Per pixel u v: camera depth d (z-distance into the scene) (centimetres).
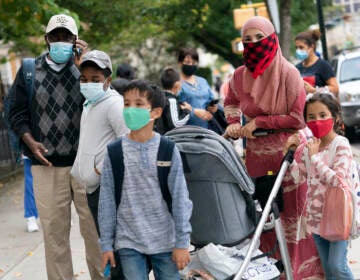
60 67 809
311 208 705
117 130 747
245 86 759
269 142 760
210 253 653
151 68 4319
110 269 663
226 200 661
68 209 829
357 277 873
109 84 759
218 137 665
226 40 3766
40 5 1794
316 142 706
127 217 617
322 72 1162
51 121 809
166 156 615
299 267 759
